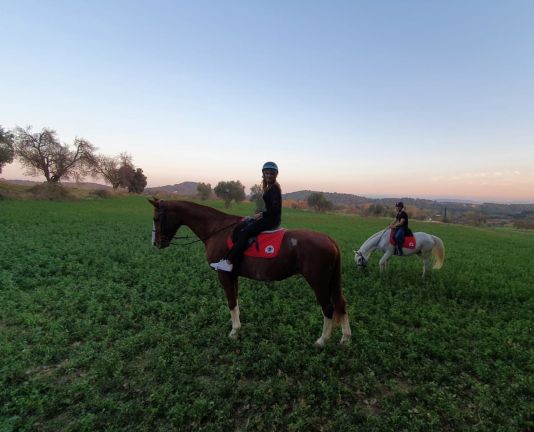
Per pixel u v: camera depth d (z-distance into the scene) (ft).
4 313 20.10
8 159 180.65
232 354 16.33
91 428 11.41
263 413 12.49
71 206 127.03
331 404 13.10
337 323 17.20
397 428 11.85
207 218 19.26
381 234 32.73
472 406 13.21
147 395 13.29
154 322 20.07
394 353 16.90
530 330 20.66
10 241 41.73
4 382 13.69
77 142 222.69
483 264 43.24
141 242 48.26
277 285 28.35
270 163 16.66
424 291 28.09
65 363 15.33
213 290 26.63
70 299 22.88
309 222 122.01
